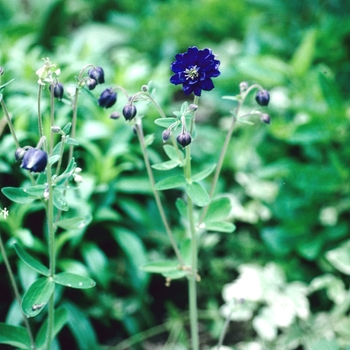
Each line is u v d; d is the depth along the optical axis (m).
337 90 0.99
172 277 0.76
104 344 0.94
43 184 0.70
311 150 1.03
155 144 1.08
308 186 0.97
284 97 1.12
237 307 0.78
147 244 1.00
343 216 0.99
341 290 0.93
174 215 1.04
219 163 0.75
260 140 1.12
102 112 1.02
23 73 1.08
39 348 0.76
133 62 1.38
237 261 1.00
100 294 0.94
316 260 0.98
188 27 1.53
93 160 0.97
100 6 1.73
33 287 0.70
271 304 0.92
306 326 0.92
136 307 0.94
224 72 1.24
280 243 0.98
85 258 0.90
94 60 1.17
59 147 0.72
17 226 0.88
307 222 0.98
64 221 0.70
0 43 1.19
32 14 1.48
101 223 0.95
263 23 1.47
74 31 1.66
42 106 0.98
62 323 0.77
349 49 1.25
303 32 1.30
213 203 0.77
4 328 0.75
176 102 1.43
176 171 1.04
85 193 0.91
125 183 0.97
